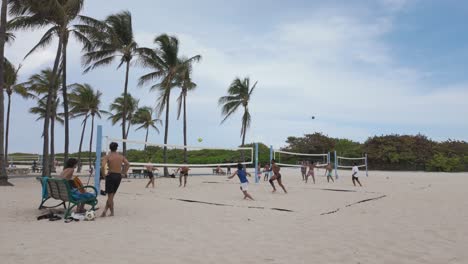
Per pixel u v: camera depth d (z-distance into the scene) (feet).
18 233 17.04
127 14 79.61
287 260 13.08
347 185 54.49
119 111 133.18
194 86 95.86
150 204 28.78
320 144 166.50
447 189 46.75
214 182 61.00
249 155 143.13
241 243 15.61
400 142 149.38
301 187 49.98
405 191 43.57
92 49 72.90
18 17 56.80
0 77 48.24
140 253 13.70
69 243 15.15
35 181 56.44
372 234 17.75
